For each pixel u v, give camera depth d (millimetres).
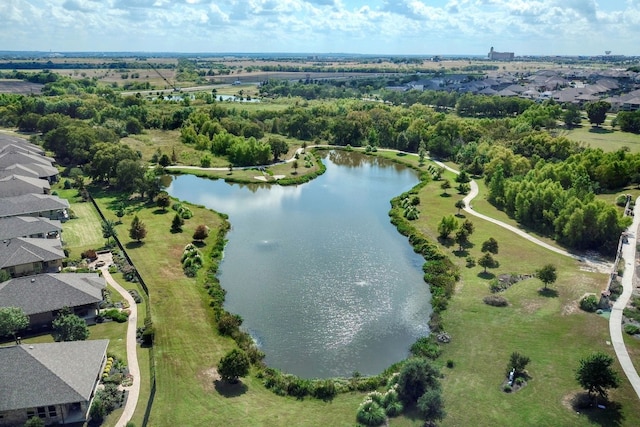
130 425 46500
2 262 75500
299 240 98812
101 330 63625
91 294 66125
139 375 55281
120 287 75188
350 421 49688
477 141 168750
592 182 116750
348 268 86375
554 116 192875
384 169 162500
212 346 62062
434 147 168625
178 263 84875
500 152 138375
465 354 60500
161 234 97562
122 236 95438
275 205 121750
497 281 77812
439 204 118188
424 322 69812
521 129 169500
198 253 87750
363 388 55094
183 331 64625
